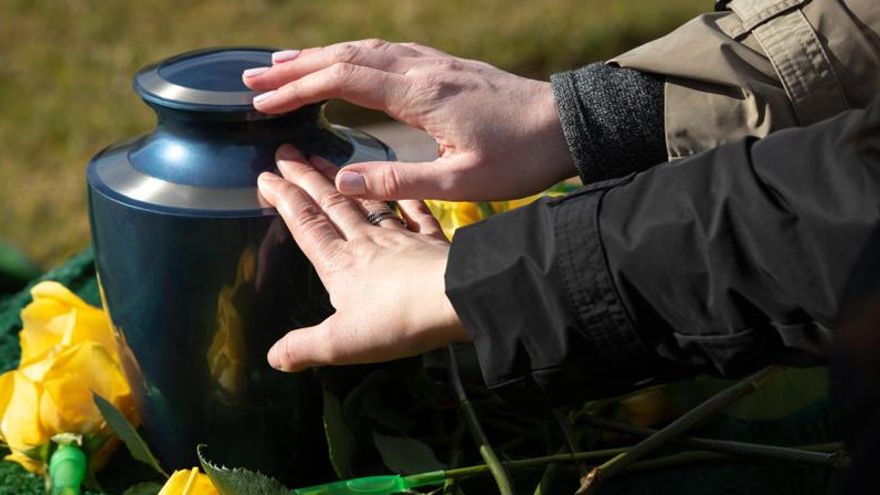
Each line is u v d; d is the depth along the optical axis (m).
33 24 3.91
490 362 0.88
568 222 0.84
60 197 3.05
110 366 1.17
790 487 1.12
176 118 1.02
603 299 0.83
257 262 0.99
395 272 0.95
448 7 3.93
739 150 0.81
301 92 1.02
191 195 0.99
